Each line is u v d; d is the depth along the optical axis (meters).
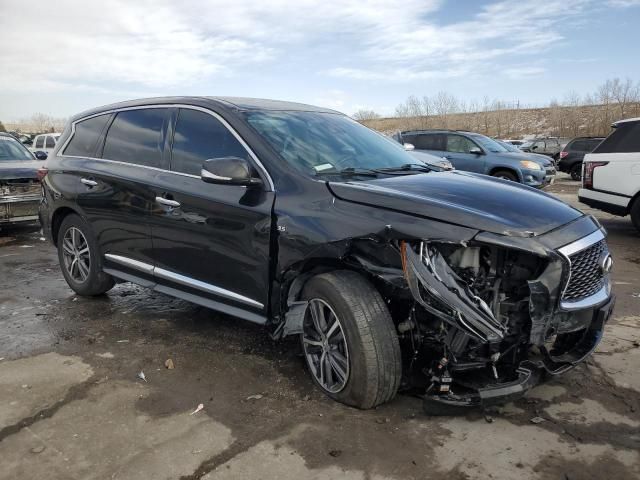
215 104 4.09
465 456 2.73
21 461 2.70
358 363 3.03
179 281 4.14
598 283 3.26
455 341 2.88
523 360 2.92
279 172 3.56
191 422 3.05
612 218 11.02
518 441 2.86
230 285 3.79
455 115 69.94
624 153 8.53
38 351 4.05
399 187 3.31
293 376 3.62
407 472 2.61
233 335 4.33
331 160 3.79
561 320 2.96
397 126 68.69
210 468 2.64
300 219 3.30
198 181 3.96
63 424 3.03
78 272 5.28
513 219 2.95
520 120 64.25
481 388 2.87
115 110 4.96
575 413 3.14
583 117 57.97
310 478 2.57
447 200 3.10
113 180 4.58
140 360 3.88
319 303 3.28
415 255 2.88
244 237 3.60
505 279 2.89
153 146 4.42
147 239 4.34
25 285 5.85
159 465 2.67
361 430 2.96
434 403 2.97
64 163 5.20
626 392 3.38
